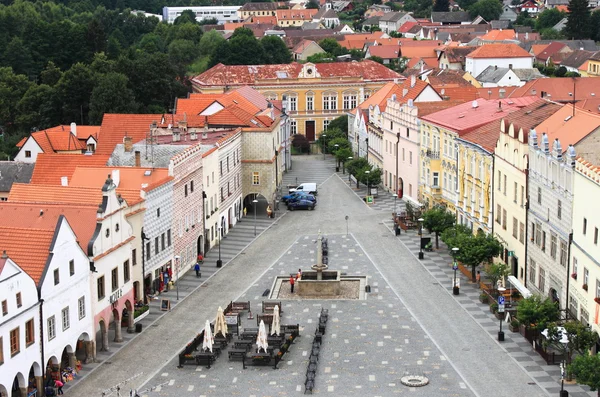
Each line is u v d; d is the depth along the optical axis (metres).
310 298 98.75
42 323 71.69
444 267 109.62
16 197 97.12
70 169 118.44
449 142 126.62
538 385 72.69
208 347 79.75
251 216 142.38
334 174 178.00
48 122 199.12
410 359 79.19
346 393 71.69
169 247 104.25
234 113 149.00
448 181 127.75
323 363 78.62
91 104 191.88
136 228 93.31
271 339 82.06
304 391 72.25
